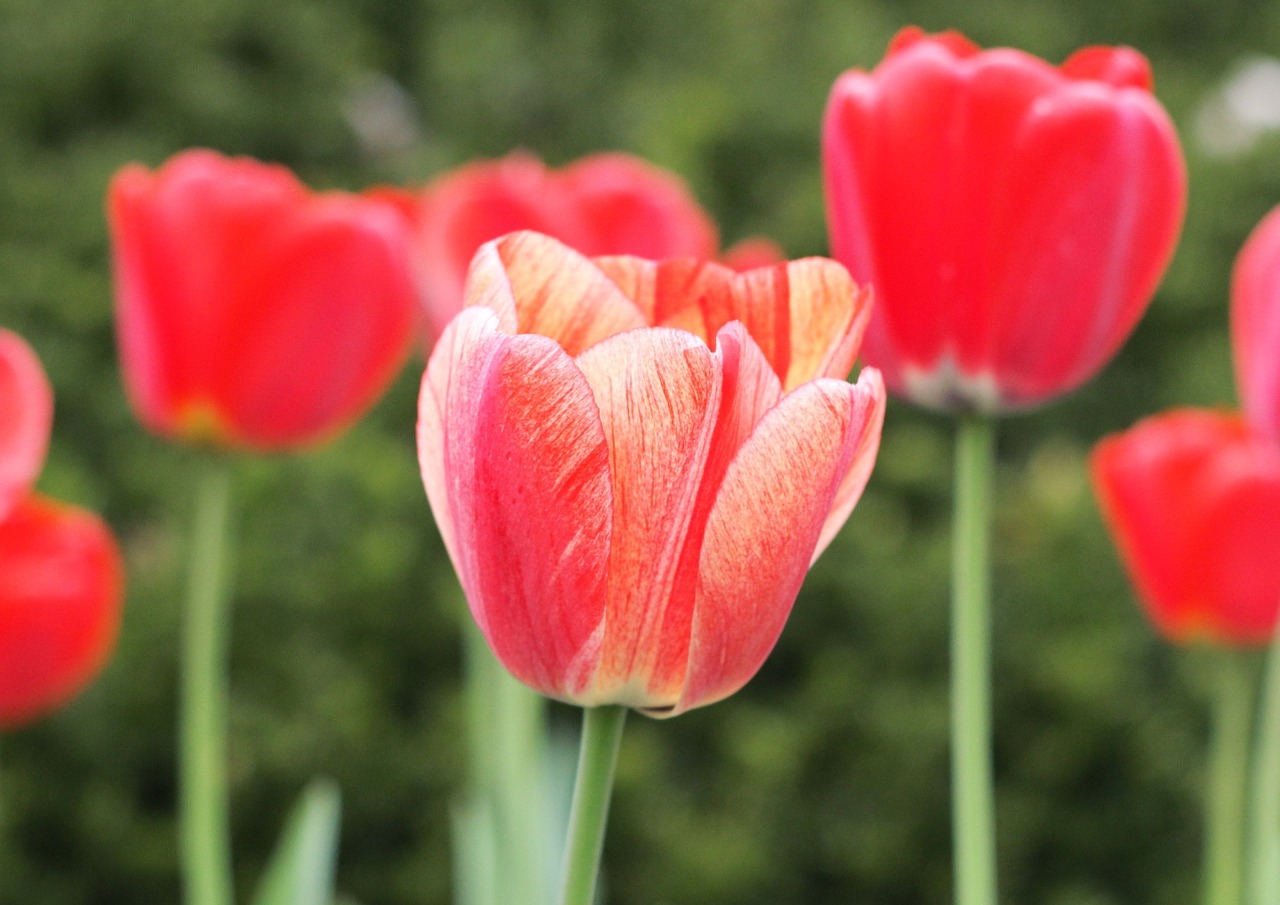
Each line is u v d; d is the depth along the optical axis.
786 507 0.57
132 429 2.40
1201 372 2.32
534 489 0.57
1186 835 1.92
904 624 1.99
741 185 2.43
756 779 1.93
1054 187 0.67
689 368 0.57
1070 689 1.92
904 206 0.68
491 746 0.93
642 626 0.58
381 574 1.94
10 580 0.92
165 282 0.84
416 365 2.21
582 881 0.58
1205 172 2.46
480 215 0.89
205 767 0.83
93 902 1.96
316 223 0.84
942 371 0.68
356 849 1.92
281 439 0.86
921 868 1.94
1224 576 0.93
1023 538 2.10
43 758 1.93
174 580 2.00
